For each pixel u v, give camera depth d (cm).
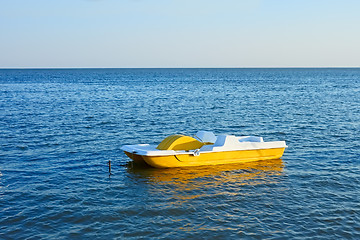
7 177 1772
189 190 1612
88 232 1216
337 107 4775
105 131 3039
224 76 18650
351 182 1716
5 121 3516
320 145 2500
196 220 1309
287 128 3216
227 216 1342
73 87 9231
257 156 2069
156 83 11331
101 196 1537
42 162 2050
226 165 1984
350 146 2466
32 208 1402
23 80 13388
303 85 10212
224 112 4278
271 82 12044
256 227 1253
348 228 1244
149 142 2628
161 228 1247
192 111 4353
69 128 3161
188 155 1902
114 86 9712
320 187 1652
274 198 1517
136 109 4522
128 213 1366
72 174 1833
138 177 1788
